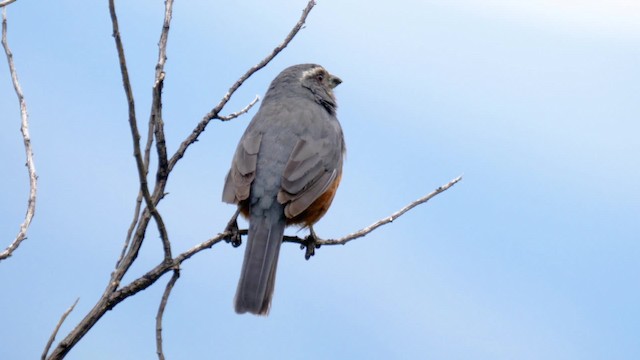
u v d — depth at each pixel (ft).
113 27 21.67
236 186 38.09
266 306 34.91
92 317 24.52
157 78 27.35
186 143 29.07
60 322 23.57
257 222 37.37
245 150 39.93
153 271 25.79
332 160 40.88
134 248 26.00
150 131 27.43
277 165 38.99
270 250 36.63
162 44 27.91
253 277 35.42
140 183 24.07
